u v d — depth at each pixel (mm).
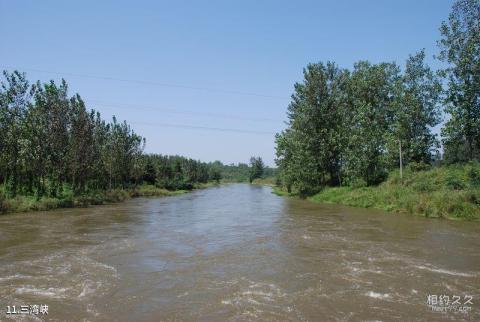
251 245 18781
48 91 41969
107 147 58562
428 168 42656
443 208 29328
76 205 41562
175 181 89938
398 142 44531
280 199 55469
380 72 54125
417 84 46156
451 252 16781
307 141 53531
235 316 9602
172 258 16047
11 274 13438
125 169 64375
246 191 90375
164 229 24156
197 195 71000
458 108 35688
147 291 11617
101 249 17797
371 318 9453
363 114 46219
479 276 13055
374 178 45344
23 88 39250
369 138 45406
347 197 42844
